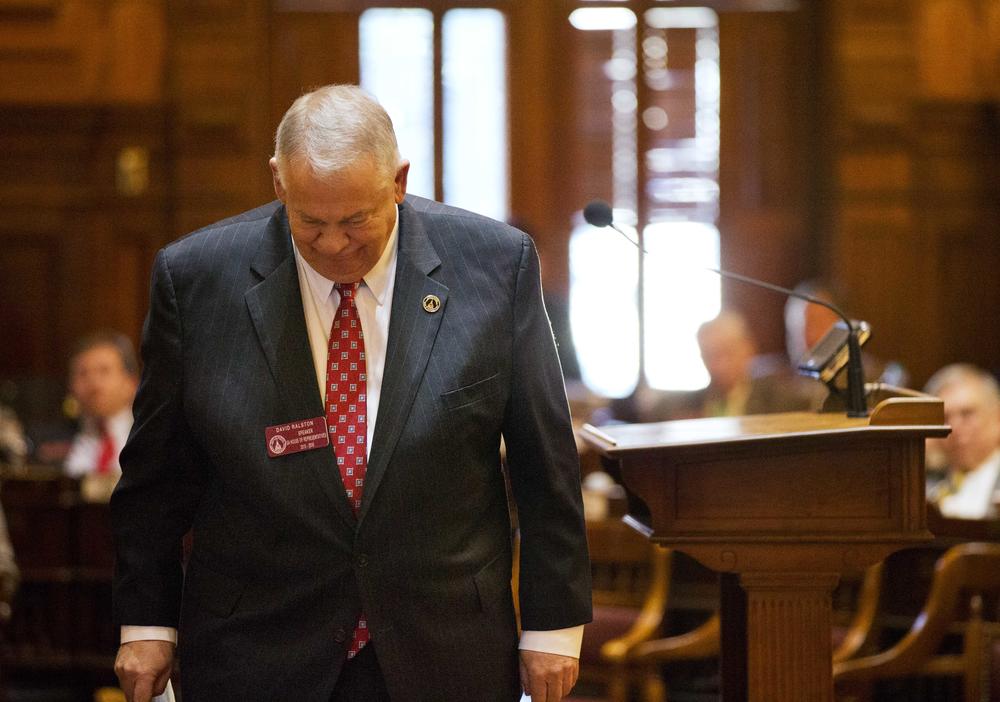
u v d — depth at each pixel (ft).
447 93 99.86
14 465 70.64
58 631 57.62
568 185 100.48
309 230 22.15
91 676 57.57
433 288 24.23
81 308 97.91
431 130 100.01
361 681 23.65
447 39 99.81
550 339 25.23
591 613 24.98
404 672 23.39
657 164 100.48
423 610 23.58
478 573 24.32
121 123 97.30
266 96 99.14
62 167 97.76
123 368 66.80
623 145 100.48
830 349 31.50
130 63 97.35
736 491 26.50
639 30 100.27
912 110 97.09
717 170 100.37
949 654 43.52
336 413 24.04
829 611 26.53
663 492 26.50
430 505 23.63
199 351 24.12
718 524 26.50
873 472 26.45
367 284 24.21
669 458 26.48
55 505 57.52
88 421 67.15
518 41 99.96
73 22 97.14
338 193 21.72
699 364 100.01
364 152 21.90
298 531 23.52
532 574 24.91
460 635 23.86
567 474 24.94
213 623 23.99
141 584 24.84
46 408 95.96
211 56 97.25
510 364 24.48
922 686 44.34
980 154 97.50
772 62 100.32
